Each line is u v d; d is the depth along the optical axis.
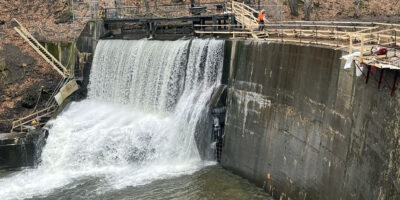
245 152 30.47
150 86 38.56
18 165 36.25
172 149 33.47
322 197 23.27
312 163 24.33
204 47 34.19
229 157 31.92
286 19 53.09
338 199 21.66
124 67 41.22
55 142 35.75
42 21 54.91
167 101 36.78
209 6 52.09
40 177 33.22
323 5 56.41
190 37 40.50
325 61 23.69
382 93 18.14
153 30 45.31
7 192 30.47
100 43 44.34
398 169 16.33
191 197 27.56
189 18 42.81
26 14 55.28
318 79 24.25
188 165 32.56
